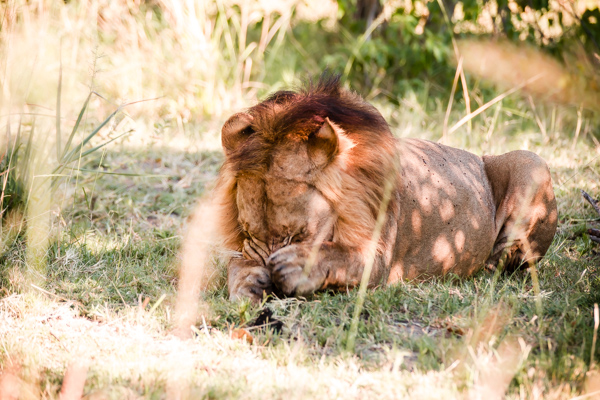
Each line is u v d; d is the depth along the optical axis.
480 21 19.45
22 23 13.17
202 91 17.73
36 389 5.50
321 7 23.75
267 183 7.31
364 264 7.65
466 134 15.85
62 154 9.63
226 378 5.69
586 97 17.17
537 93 17.84
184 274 8.27
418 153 9.16
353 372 5.78
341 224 7.69
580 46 17.75
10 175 9.26
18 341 6.45
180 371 5.73
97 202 11.46
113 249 9.42
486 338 6.30
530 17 18.72
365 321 7.04
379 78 19.39
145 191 12.70
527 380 5.53
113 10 17.45
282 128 7.29
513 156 10.00
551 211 9.50
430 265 8.88
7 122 9.34
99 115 14.99
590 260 9.45
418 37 19.77
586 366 5.77
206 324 6.91
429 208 8.73
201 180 12.70
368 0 21.28
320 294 7.58
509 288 8.23
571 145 14.97
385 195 7.43
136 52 17.25
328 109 7.66
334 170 7.44
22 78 10.59
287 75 19.05
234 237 8.32
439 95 19.09
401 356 5.79
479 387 5.45
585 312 7.05
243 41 18.94
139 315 6.95
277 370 5.84
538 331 6.59
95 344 6.41
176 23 18.23
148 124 15.77
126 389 5.45
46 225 9.34
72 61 15.38
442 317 7.08
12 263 8.45
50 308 7.25
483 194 9.65
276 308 7.09
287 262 7.21
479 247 9.34
